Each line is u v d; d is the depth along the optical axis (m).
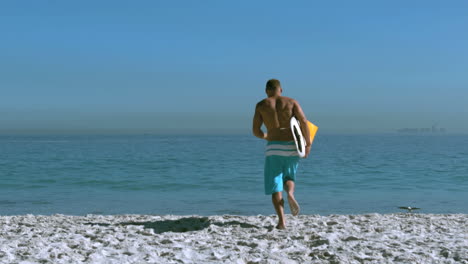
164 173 20.72
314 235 4.80
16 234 5.11
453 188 14.98
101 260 3.59
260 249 4.11
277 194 5.36
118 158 33.47
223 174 20.25
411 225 5.83
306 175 19.22
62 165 25.69
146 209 10.53
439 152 43.00
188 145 77.06
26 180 17.38
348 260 3.71
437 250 4.10
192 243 4.48
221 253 3.99
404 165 25.09
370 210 10.27
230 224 5.92
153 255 3.81
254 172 21.36
